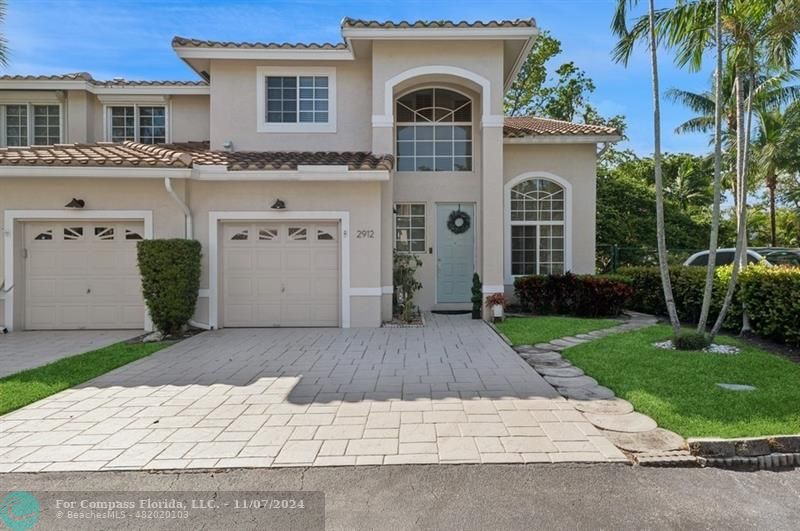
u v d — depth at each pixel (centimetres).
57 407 552
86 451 441
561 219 1403
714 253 788
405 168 1330
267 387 624
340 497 369
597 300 1198
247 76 1288
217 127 1283
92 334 1012
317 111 1303
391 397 581
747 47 809
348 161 1105
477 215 1317
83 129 1372
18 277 1037
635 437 460
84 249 1051
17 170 954
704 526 334
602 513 348
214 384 639
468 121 1332
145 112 1441
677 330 803
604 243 1977
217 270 1064
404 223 1337
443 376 671
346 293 1076
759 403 528
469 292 1328
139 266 951
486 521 339
